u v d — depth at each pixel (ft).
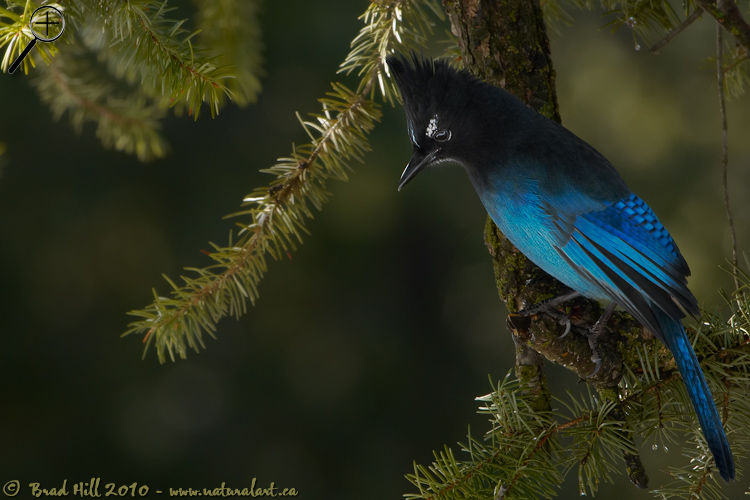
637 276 22.62
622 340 21.43
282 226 21.72
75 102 26.45
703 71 40.29
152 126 26.84
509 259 23.84
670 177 39.55
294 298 37.06
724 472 18.04
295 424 36.86
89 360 35.29
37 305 34.96
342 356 37.58
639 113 40.91
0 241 34.65
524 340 20.26
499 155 23.49
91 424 35.06
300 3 35.22
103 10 18.24
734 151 39.63
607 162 24.16
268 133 36.19
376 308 38.81
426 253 40.34
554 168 23.25
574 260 23.30
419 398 38.86
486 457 18.61
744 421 19.53
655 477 35.70
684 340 19.89
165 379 36.24
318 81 35.60
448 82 23.29
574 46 41.93
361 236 37.73
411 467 37.22
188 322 21.39
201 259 35.47
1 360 34.30
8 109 34.37
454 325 40.86
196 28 27.48
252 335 36.99
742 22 20.75
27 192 34.91
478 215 39.58
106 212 35.58
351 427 37.14
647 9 23.26
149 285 35.60
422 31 21.66
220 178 35.99
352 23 35.58
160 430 35.83
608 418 18.88
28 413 34.50
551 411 19.45
